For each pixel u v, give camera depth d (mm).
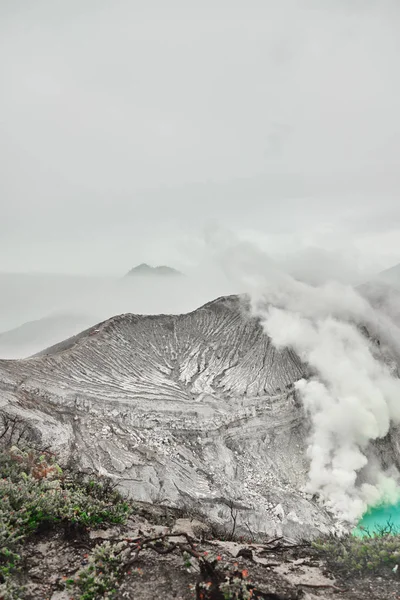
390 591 8266
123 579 8344
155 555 9336
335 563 9711
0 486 10766
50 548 9492
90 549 9438
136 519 12570
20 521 9570
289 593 7906
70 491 12359
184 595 7840
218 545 10672
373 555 9312
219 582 7949
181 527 13406
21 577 8359
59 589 8125
